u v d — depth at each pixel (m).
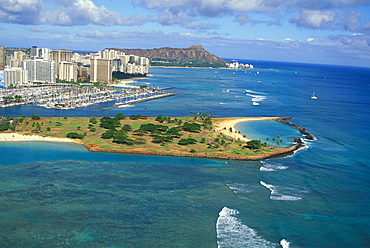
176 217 178.75
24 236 157.62
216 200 199.62
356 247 159.62
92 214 178.00
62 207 183.75
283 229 171.88
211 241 159.62
